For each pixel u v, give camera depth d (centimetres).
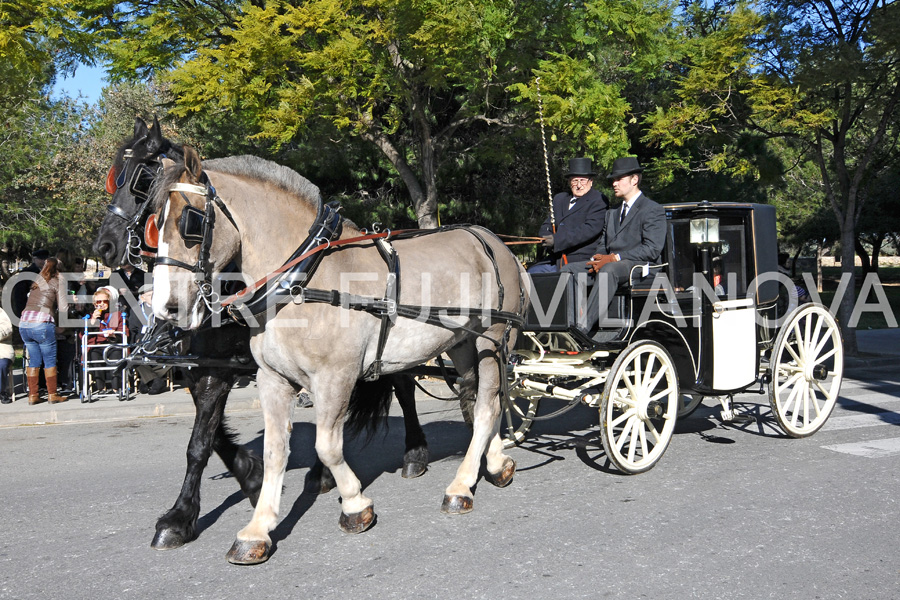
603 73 1141
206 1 1028
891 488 530
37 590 380
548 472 585
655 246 593
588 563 403
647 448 625
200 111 977
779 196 2844
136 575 398
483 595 366
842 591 367
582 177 663
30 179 1870
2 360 952
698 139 1325
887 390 975
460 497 490
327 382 429
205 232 389
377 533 455
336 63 876
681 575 386
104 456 683
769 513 480
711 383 617
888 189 2714
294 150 1336
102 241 476
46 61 1082
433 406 917
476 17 916
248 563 407
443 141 1289
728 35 1166
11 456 689
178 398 966
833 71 1108
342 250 445
